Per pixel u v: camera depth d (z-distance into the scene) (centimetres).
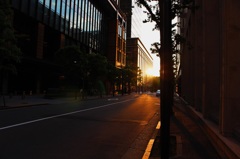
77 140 893
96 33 6488
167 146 411
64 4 4625
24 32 3828
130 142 892
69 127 1160
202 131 1037
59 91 3869
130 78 8262
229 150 634
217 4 1226
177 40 1371
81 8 5406
